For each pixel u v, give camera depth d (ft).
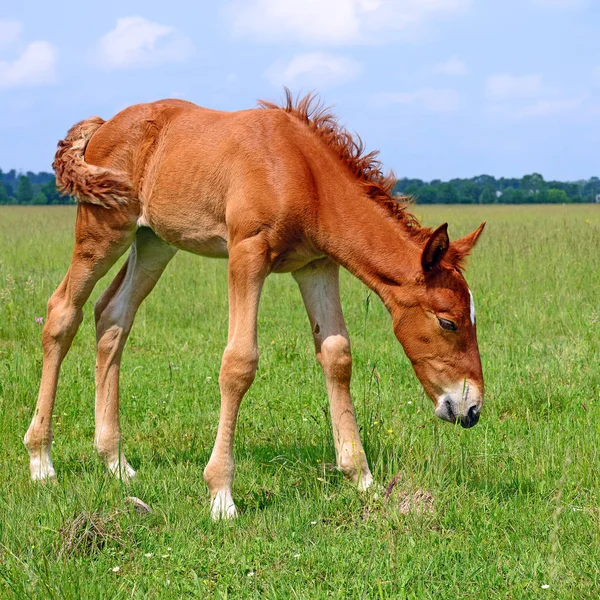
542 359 23.32
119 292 17.48
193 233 15.71
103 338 17.07
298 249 14.78
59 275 39.70
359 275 14.76
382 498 13.93
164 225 16.08
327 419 17.39
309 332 28.07
